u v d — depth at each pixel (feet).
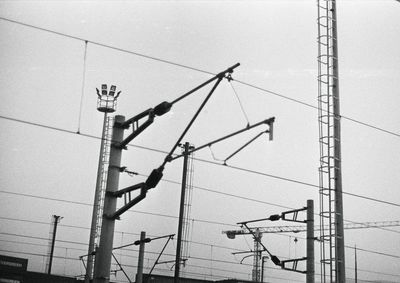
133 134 46.21
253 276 146.72
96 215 87.97
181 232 75.92
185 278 152.76
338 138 59.72
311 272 66.18
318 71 63.57
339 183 58.08
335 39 63.67
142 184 44.11
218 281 154.81
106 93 99.25
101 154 92.02
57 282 117.29
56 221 137.39
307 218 68.23
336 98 61.26
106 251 46.85
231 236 96.63
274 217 72.02
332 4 65.36
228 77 40.24
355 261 146.00
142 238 89.35
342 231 56.39
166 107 43.01
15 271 110.83
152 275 147.33
